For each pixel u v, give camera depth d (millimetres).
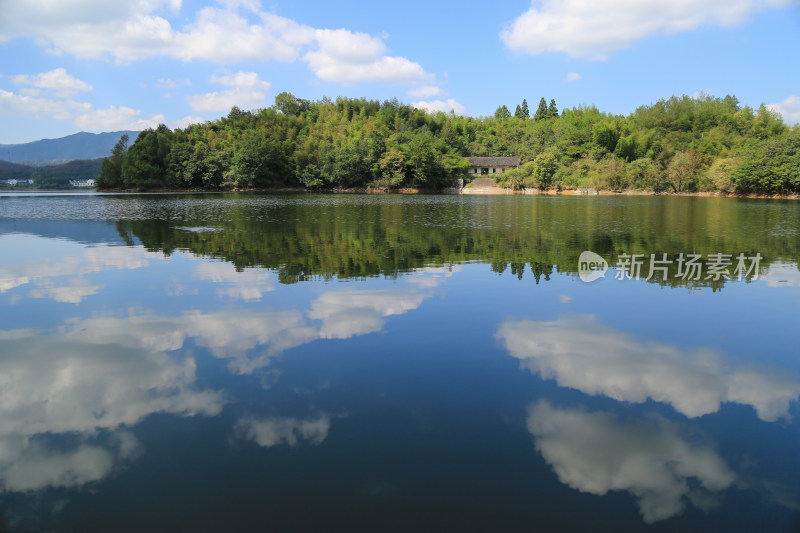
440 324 8992
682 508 4164
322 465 4723
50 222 28625
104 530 3908
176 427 5414
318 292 11398
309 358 7340
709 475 4629
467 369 6965
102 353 7547
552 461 4805
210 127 104938
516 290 11617
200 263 15148
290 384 6473
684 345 8000
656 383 6566
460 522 3957
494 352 7598
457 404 5934
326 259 15953
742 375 6863
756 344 8086
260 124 106625
